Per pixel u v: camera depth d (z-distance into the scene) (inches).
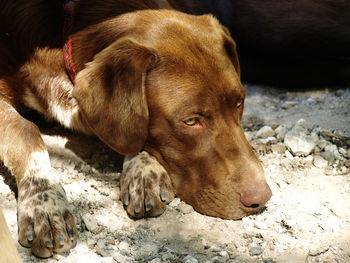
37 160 162.7
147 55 155.6
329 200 170.6
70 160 186.9
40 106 187.5
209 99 155.6
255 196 152.8
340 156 192.7
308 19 238.5
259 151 199.2
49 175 159.9
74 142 195.9
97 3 176.2
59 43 177.8
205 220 161.6
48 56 178.5
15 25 180.1
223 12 245.9
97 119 158.9
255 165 157.3
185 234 155.9
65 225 147.6
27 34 179.2
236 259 146.2
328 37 240.8
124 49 155.9
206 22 173.6
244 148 159.9
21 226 147.0
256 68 256.4
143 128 157.9
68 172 181.2
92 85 157.2
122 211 164.2
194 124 158.6
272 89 255.4
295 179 182.5
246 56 256.8
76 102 170.7
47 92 183.2
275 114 228.1
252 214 163.3
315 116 223.1
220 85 156.9
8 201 163.8
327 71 249.9
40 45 178.7
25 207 150.9
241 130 164.9
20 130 167.8
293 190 176.4
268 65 255.1
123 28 168.9
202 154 159.5
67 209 152.4
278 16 240.5
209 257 146.9
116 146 159.6
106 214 161.9
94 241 149.3
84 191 171.5
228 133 159.0
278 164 191.3
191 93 155.5
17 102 188.1
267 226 159.0
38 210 148.6
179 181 166.2
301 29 240.5
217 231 157.2
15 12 180.4
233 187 155.8
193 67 157.2
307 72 250.8
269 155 196.7
